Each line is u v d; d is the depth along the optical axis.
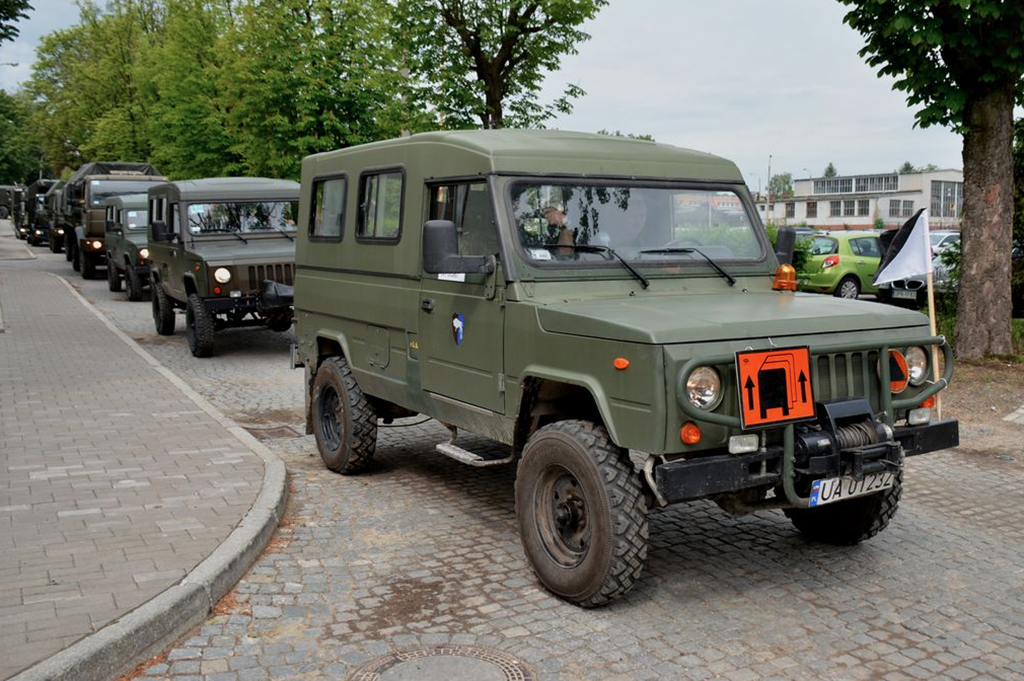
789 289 5.87
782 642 4.42
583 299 5.23
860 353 4.84
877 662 4.23
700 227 5.94
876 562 5.51
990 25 11.31
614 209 5.65
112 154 38.81
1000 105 12.12
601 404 4.55
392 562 5.46
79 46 52.59
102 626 4.13
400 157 6.51
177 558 5.04
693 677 4.06
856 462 4.57
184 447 7.61
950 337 13.30
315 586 5.08
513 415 5.30
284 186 15.03
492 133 6.06
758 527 6.14
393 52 19.84
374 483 7.21
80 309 18.56
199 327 13.50
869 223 104.81
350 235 7.23
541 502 5.03
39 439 7.87
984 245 12.30
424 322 6.19
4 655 3.84
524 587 5.09
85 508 5.95
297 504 6.63
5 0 21.20
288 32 20.42
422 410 6.34
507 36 18.55
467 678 4.03
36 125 58.22
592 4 18.28
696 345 4.36
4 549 5.16
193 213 14.21
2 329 15.09
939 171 103.94
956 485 7.30
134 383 10.63
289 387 11.65
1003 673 4.14
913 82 12.09
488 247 5.47
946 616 4.75
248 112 21.45
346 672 4.10
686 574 5.29
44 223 42.16
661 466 4.31
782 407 4.43
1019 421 9.49
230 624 4.59
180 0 26.05
